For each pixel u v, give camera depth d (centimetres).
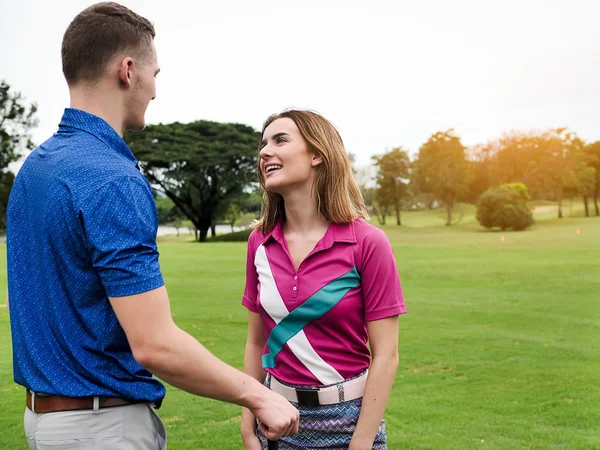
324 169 208
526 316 912
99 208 155
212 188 5991
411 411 471
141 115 186
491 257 1995
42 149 176
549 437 415
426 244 2959
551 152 7131
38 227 164
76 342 162
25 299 169
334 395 201
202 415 464
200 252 2414
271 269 211
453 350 689
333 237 205
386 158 6844
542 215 7088
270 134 211
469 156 7856
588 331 800
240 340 757
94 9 176
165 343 153
